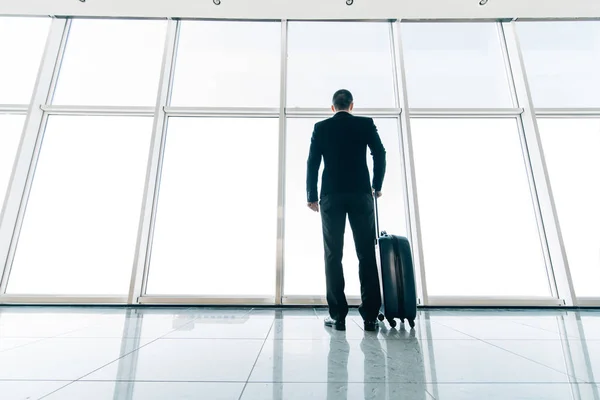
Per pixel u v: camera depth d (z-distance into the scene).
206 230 3.04
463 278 2.83
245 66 3.41
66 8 3.19
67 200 2.98
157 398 0.71
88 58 3.35
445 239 2.90
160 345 1.24
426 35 3.44
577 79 3.18
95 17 3.46
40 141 3.07
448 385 0.79
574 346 1.23
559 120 3.10
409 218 2.95
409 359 1.03
